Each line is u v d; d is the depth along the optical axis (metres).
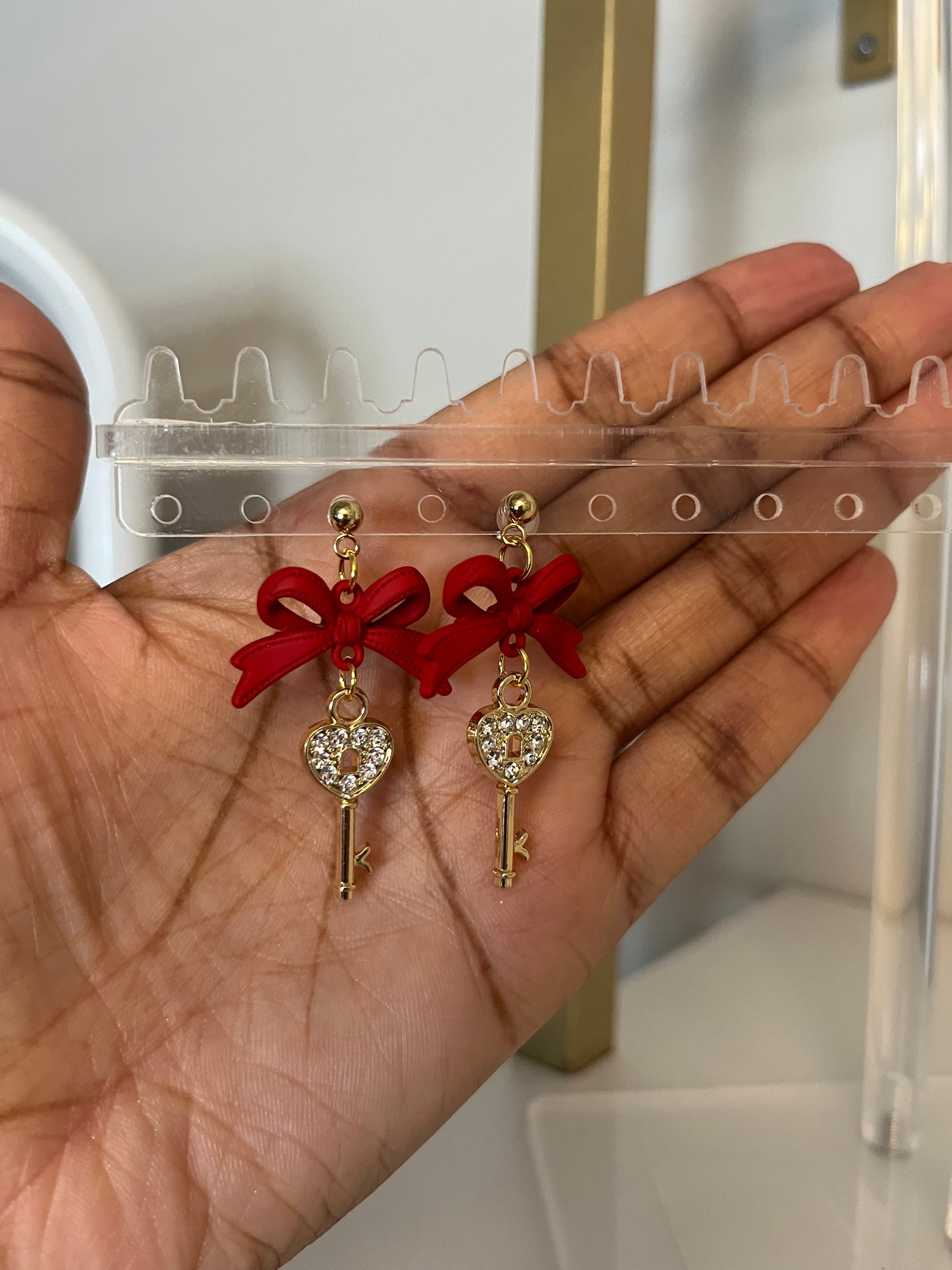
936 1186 0.17
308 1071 0.13
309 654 0.13
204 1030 0.13
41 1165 0.12
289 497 0.14
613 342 0.15
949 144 0.18
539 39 0.18
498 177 0.19
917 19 0.17
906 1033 0.18
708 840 0.16
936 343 0.15
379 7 0.19
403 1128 0.14
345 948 0.14
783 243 0.19
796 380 0.15
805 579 0.16
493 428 0.14
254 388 0.14
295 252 0.19
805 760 0.21
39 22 0.19
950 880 0.20
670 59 0.19
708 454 0.14
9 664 0.12
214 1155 0.13
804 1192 0.17
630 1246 0.16
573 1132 0.18
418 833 0.14
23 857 0.12
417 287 0.19
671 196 0.20
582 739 0.15
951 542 0.18
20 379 0.12
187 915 0.13
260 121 0.19
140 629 0.13
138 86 0.19
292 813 0.14
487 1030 0.14
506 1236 0.16
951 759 0.19
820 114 0.18
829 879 0.21
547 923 0.14
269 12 0.19
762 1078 0.19
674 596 0.16
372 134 0.19
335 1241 0.16
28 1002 0.12
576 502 0.15
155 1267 0.12
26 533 0.12
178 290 0.20
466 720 0.15
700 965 0.21
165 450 0.13
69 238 0.20
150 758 0.13
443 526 0.15
